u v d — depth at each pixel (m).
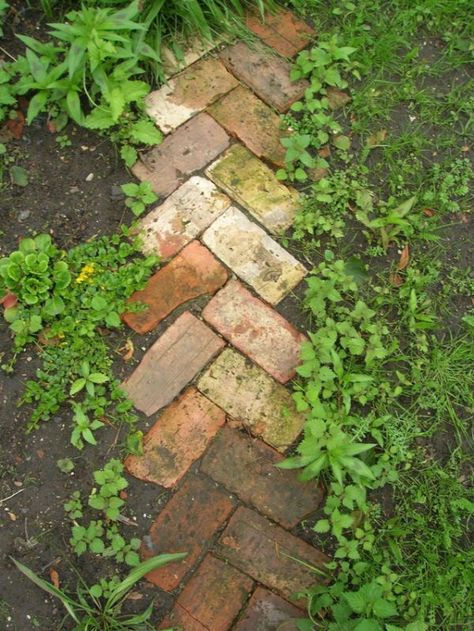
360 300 2.46
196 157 2.58
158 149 2.57
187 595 2.13
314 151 2.67
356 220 2.60
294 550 2.21
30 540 2.14
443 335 2.51
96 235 2.45
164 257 2.45
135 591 2.13
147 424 2.28
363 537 2.19
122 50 2.39
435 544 2.23
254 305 2.43
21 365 2.29
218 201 2.54
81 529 2.12
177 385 2.32
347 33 2.81
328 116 2.70
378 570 2.19
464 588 2.18
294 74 2.71
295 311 2.45
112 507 2.13
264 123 2.67
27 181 2.49
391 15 2.90
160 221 2.48
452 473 2.34
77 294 2.33
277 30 2.82
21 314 2.29
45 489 2.19
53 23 2.52
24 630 2.06
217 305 2.42
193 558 2.17
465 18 2.94
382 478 2.26
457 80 2.89
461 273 2.59
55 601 2.10
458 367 2.46
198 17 2.63
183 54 2.70
